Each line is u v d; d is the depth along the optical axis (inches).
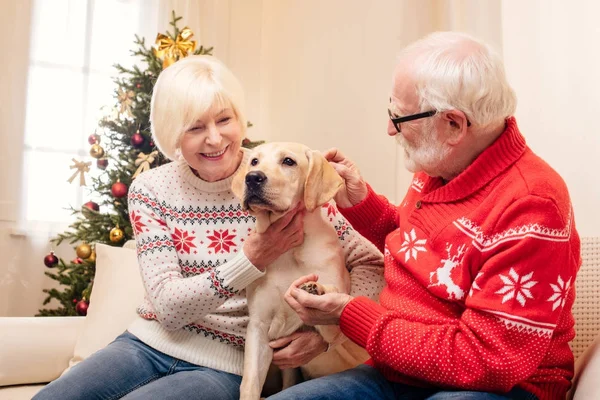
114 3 168.6
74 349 89.7
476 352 51.2
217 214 71.2
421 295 58.7
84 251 124.6
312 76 163.5
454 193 58.0
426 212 60.4
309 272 66.7
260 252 63.7
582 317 66.7
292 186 64.0
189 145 68.4
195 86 68.2
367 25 144.5
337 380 56.7
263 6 185.5
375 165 140.6
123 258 92.7
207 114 67.9
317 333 66.7
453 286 55.7
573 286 57.9
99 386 65.5
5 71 159.0
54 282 162.6
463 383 51.4
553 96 90.8
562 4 89.5
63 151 163.6
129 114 125.9
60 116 163.6
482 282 52.9
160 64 128.0
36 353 88.5
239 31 182.2
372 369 60.6
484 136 57.6
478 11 113.9
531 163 55.9
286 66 174.4
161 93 70.2
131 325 74.4
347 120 150.4
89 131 165.5
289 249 66.7
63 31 164.4
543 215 51.3
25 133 160.9
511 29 97.1
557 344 55.9
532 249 50.9
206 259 70.1
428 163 59.3
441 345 52.4
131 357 68.8
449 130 57.6
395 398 58.4
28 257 161.2
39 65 162.4
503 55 98.8
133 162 125.1
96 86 166.6
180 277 68.4
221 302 65.2
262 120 182.7
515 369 49.8
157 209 71.8
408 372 53.9
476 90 55.2
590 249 68.5
